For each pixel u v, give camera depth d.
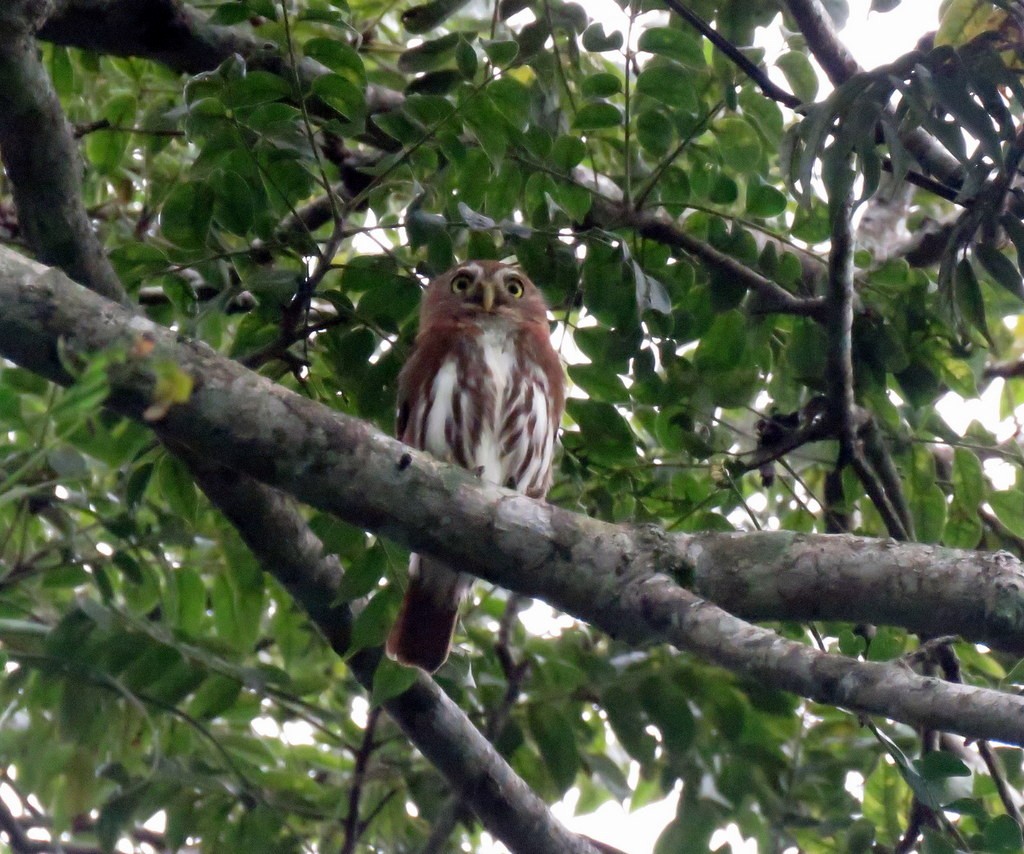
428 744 9.27
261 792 9.75
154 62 10.82
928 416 10.20
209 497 8.56
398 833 10.72
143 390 6.55
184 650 9.31
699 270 9.58
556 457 10.50
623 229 9.64
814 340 9.87
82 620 9.21
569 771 10.25
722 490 9.41
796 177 7.93
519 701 10.53
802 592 6.96
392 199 11.20
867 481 9.55
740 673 6.26
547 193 9.03
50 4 7.27
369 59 11.25
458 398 10.06
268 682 9.87
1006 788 8.98
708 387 9.59
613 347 9.09
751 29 9.21
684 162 9.64
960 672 9.36
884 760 10.29
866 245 12.57
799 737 10.52
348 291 8.96
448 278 10.63
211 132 8.16
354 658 9.37
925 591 6.80
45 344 6.50
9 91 7.37
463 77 8.29
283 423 6.75
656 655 10.57
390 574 7.88
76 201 8.06
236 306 9.99
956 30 8.21
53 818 9.59
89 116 10.98
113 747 9.65
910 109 7.40
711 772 10.24
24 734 9.61
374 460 6.91
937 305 8.34
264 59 9.94
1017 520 9.67
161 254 8.77
